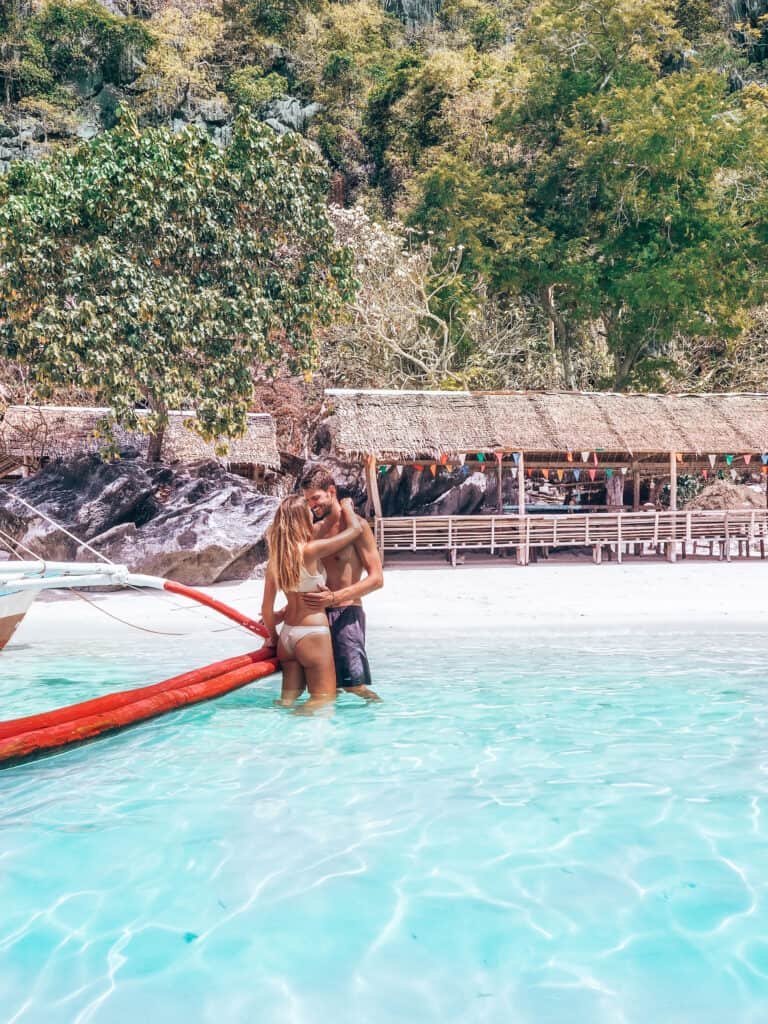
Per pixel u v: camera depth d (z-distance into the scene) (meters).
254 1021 2.27
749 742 4.96
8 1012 2.32
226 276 15.92
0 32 53.81
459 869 3.24
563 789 4.16
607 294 31.12
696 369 34.59
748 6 48.69
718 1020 2.25
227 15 59.84
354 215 30.17
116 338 14.67
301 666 6.11
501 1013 2.30
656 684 6.59
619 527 18.17
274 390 25.75
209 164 15.88
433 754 4.77
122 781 4.35
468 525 17.64
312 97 54.78
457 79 40.28
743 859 3.29
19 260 14.38
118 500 14.64
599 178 31.08
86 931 2.80
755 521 18.80
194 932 2.78
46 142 51.78
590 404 19.69
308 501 6.07
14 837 3.60
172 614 10.84
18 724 4.70
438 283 31.83
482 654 8.02
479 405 19.17
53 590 13.36
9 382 22.56
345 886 3.11
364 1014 2.30
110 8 58.66
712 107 30.47
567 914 2.87
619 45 33.25
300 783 4.30
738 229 29.52
